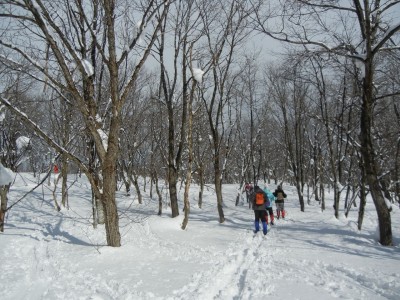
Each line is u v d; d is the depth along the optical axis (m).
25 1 6.95
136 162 25.48
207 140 25.27
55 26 7.43
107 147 8.55
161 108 18.98
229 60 15.67
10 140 13.01
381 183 16.91
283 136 35.28
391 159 19.64
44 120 16.62
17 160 13.74
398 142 16.58
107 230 8.91
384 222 10.02
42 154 20.73
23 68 8.09
